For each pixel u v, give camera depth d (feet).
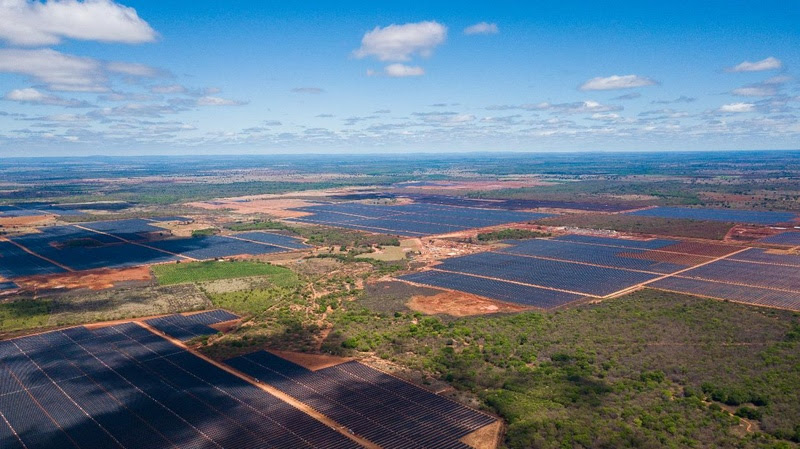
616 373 340.18
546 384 328.49
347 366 361.30
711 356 362.12
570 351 376.48
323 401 313.32
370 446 269.23
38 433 282.77
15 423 292.81
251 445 270.26
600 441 265.95
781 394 306.55
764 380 324.19
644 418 285.23
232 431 282.97
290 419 293.84
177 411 303.48
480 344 397.39
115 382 340.80
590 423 282.36
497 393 317.01
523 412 294.46
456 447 267.59
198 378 345.10
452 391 325.21
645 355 366.84
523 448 263.49
